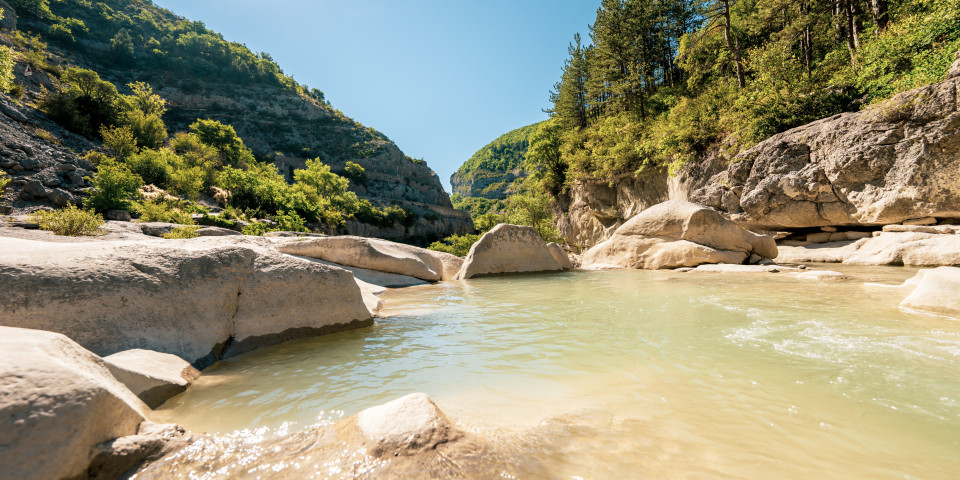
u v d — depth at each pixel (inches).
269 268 209.5
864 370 129.8
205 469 85.0
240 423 108.6
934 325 177.8
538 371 144.6
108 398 89.1
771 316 209.0
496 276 499.2
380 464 83.3
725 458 84.5
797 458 83.7
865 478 76.2
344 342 193.2
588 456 86.1
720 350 158.2
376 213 3393.2
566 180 1541.6
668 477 77.9
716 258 505.0
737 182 748.6
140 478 82.4
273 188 2212.1
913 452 84.4
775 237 737.6
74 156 1433.3
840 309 217.5
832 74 770.2
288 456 89.0
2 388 77.9
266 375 148.6
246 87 4702.3
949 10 561.0
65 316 139.6
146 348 147.6
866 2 912.3
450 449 87.7
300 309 205.5
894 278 341.1
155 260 175.0
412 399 105.0
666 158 1018.7
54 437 76.6
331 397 126.1
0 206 933.2
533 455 86.5
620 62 1480.1
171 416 113.2
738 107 825.5
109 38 4313.5
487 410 111.5
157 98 2957.7
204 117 4153.5
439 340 192.2
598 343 177.2
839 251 571.5
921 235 482.6
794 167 655.8
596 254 620.7
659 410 108.8
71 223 591.2
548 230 1249.4
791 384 122.3
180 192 1722.4
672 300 273.1
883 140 542.0
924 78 539.2
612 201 1302.9
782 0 909.8
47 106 1866.4
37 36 3339.1
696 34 1143.6
